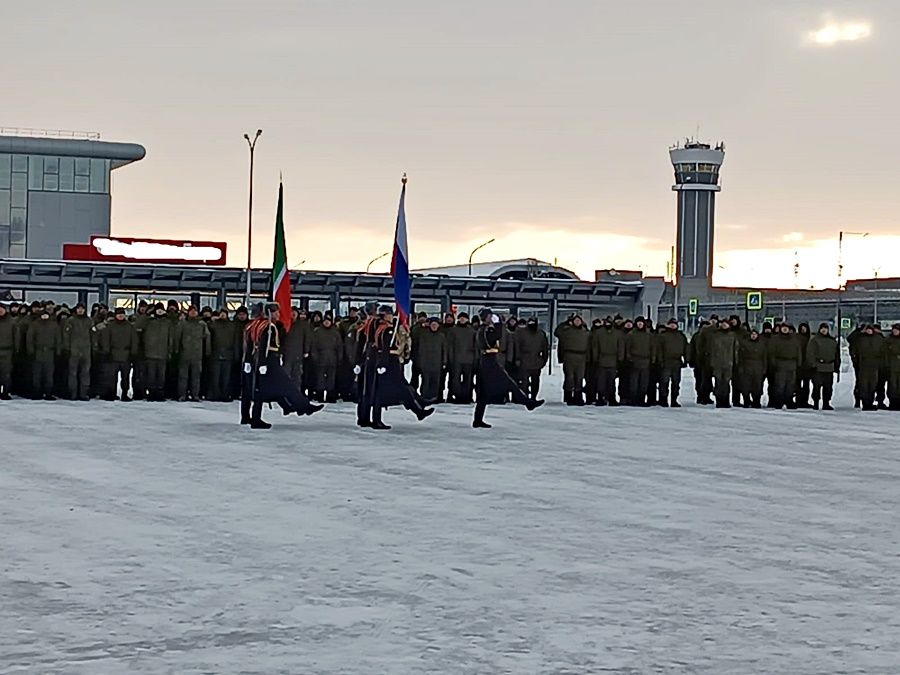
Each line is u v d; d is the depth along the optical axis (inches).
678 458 681.6
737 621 307.0
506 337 1135.0
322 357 1117.1
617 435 821.2
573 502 504.7
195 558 380.8
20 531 426.6
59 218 3634.4
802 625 303.6
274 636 288.5
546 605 322.0
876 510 495.8
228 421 891.4
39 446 706.8
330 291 2410.2
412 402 847.1
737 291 4835.1
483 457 668.7
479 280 2539.4
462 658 270.1
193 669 260.4
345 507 483.5
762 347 1163.3
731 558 390.0
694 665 266.7
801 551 403.5
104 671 258.4
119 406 1039.0
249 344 848.3
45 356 1104.8
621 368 1156.5
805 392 1175.6
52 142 3587.6
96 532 425.1
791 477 603.5
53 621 301.6
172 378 1141.7
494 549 399.5
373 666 263.3
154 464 622.5
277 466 616.7
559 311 2908.5
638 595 335.6
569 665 265.3
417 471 601.6
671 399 1160.8
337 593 334.0
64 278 2326.5
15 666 261.7
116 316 1115.9
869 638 291.3
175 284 2391.7
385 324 843.4
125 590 336.2
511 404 1145.4
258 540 411.2
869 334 1180.5
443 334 1129.4
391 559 381.1
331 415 970.7
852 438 830.5
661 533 434.0
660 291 2687.0
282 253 1092.5
